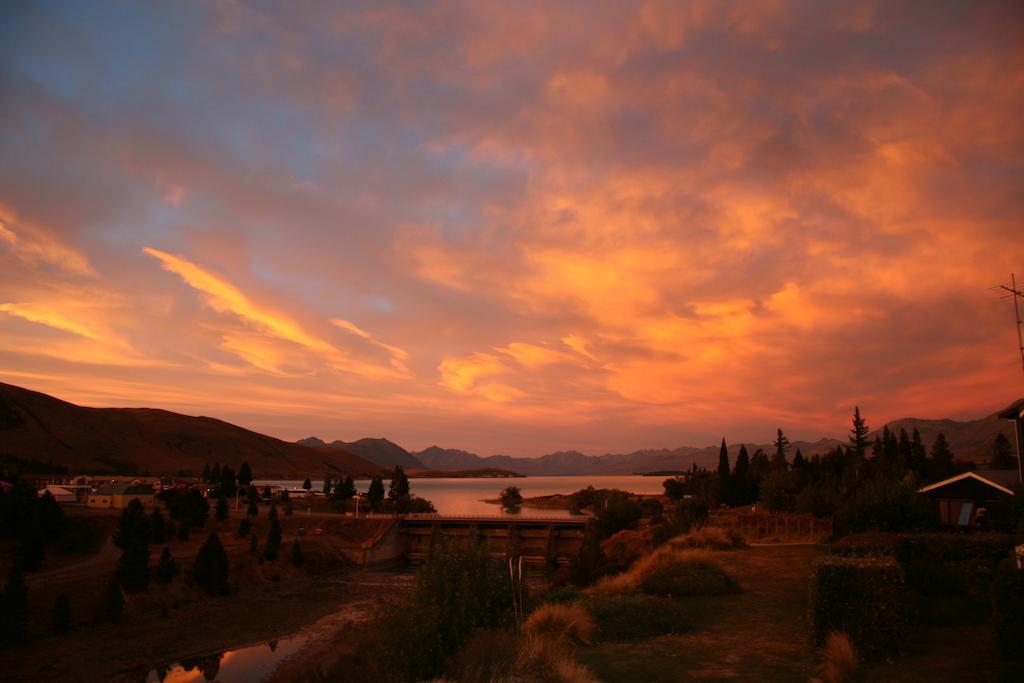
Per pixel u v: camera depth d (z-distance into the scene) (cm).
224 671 4059
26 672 3903
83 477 14500
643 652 1211
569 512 17288
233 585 6397
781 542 3138
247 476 15925
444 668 1341
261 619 5409
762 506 5991
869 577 1091
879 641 1057
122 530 7069
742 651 1188
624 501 6425
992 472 3198
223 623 5228
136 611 5241
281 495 13650
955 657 1009
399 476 15338
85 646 4412
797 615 1480
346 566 8331
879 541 1686
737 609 1581
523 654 1132
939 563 1563
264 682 3794
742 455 10731
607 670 1098
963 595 1448
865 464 8856
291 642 4722
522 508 19938
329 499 13662
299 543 8262
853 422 12294
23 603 4422
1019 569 1002
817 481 8100
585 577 3209
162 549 7150
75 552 6969
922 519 2412
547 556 8481
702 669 1079
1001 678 884
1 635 4262
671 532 3591
